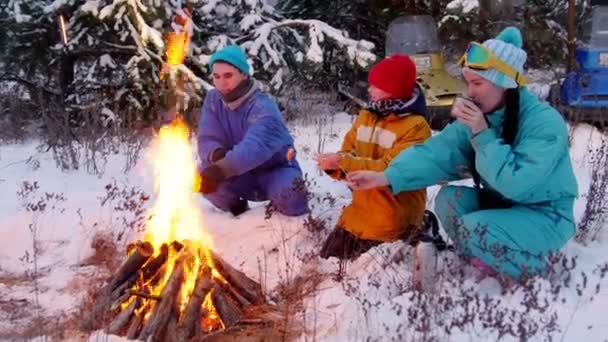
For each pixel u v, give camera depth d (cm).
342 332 366
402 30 995
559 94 891
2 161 755
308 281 418
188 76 880
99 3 890
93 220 533
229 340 369
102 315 380
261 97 538
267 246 483
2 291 444
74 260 489
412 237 438
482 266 407
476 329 344
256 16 1001
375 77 455
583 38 967
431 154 427
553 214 412
